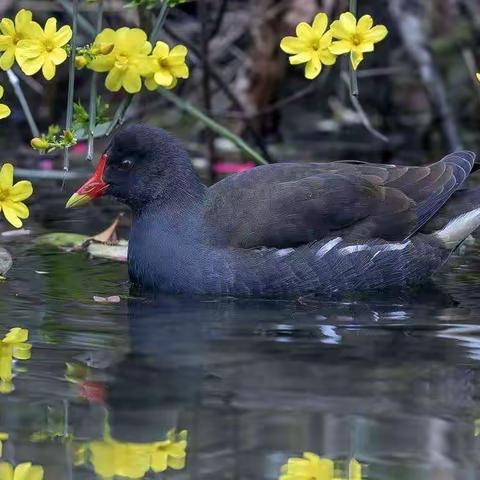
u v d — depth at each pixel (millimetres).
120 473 6434
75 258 11664
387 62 18156
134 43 10133
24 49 9859
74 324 9266
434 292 10672
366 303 10219
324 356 8391
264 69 16984
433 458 6617
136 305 9977
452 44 17281
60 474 6402
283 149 16719
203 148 17000
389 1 17266
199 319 9500
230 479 6359
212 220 10695
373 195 10953
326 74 16750
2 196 9945
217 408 7328
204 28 15695
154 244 10672
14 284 10562
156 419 7168
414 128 18141
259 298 10438
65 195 14320
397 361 8281
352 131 18047
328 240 10672
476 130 17938
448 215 11312
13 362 8234
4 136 17234
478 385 7766
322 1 16391
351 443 6793
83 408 7328
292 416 7211
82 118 10555
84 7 16188
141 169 10898
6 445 6797
